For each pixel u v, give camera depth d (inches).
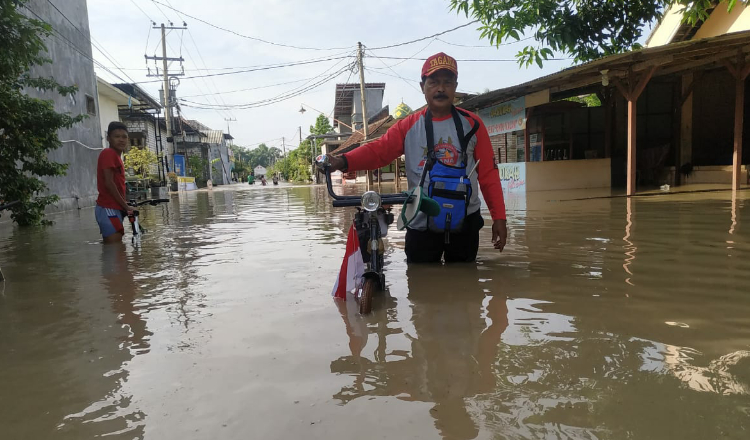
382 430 55.9
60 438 57.1
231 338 88.2
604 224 211.9
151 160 1162.6
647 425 55.1
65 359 81.0
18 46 237.5
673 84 523.8
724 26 469.7
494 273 129.7
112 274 149.2
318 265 152.0
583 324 88.1
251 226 273.7
